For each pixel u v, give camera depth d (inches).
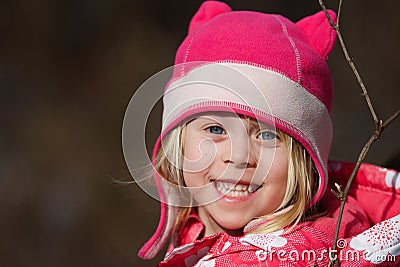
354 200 107.1
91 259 302.8
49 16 380.5
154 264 286.4
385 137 306.5
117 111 354.6
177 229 108.6
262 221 97.2
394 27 362.3
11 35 376.8
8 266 300.8
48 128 345.4
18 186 322.0
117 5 382.3
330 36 104.8
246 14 104.5
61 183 324.5
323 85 102.4
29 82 365.4
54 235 307.7
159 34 379.6
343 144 320.5
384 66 354.0
